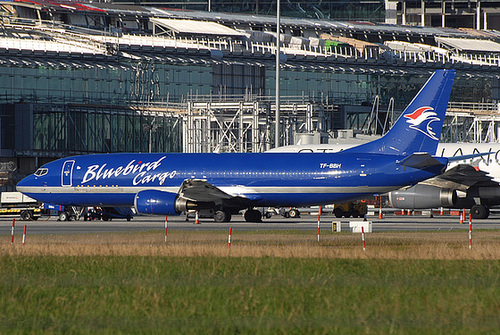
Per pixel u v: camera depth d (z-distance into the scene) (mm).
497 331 57562
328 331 58188
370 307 67375
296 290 76250
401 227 181625
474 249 113375
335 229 160125
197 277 86938
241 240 138125
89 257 106375
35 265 98000
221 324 61281
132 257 105875
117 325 61281
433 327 59062
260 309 67500
